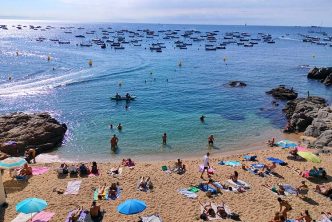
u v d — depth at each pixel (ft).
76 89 198.80
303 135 136.46
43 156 110.22
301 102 167.12
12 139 113.39
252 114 165.89
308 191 83.66
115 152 115.03
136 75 254.27
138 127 140.46
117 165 98.43
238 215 71.72
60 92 190.08
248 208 75.00
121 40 556.51
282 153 112.16
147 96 192.95
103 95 189.37
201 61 352.28
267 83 245.45
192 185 85.40
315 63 360.89
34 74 231.91
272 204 77.00
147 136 130.82
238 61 363.15
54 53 355.36
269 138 133.49
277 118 160.56
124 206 67.77
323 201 79.10
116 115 155.22
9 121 124.67
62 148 117.50
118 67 283.59
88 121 145.48
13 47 401.08
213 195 80.02
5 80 210.18
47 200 75.15
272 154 111.45
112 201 76.07
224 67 316.60
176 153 115.44
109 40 559.38
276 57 411.34
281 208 71.77
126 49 437.99
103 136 129.18
